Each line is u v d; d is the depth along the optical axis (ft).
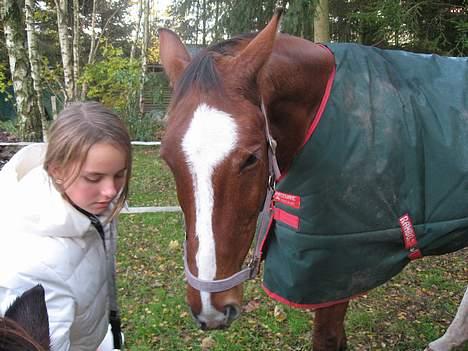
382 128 6.12
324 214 6.10
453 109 6.55
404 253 6.66
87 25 51.62
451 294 11.39
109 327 6.19
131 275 12.28
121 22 55.36
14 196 4.43
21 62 24.66
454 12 20.72
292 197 6.22
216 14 19.45
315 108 6.12
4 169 4.86
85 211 4.45
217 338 9.53
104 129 4.24
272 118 5.91
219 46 5.40
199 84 4.71
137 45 49.83
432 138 6.40
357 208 6.12
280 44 5.94
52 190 4.33
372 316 10.42
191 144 4.44
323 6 18.75
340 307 7.21
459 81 6.79
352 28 23.43
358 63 6.35
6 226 4.30
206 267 4.59
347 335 9.77
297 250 6.30
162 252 13.78
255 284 11.68
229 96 4.66
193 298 4.77
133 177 22.52
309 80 5.98
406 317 10.42
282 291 6.84
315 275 6.43
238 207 4.64
